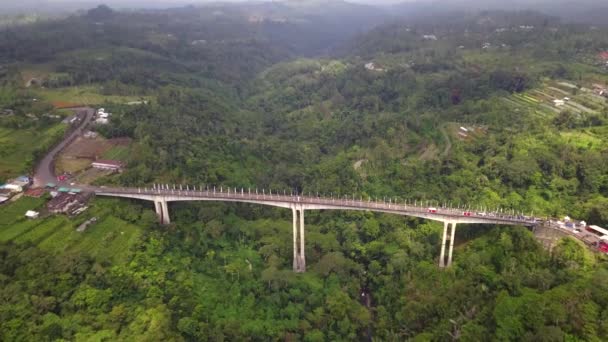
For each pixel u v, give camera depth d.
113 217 137.12
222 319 110.31
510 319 88.69
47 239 123.88
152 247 129.50
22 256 114.88
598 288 90.19
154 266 123.06
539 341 81.75
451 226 128.12
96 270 114.81
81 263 115.25
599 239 113.00
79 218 133.25
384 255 137.38
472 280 110.75
